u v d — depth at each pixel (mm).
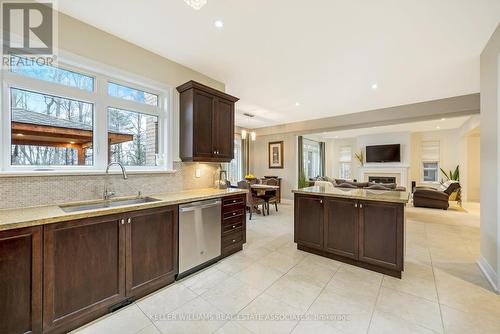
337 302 1987
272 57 2916
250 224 4703
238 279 2395
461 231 4145
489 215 2426
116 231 1870
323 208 2957
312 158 10117
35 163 2027
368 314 1824
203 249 2604
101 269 1785
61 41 2084
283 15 2102
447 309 1884
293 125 6871
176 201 2311
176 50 2750
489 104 2453
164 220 2223
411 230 4203
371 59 2945
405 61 2990
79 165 2275
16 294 1415
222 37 2477
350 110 5434
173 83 3004
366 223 2611
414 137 8828
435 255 3027
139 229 2023
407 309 1887
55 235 1563
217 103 3234
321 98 4520
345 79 3592
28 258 1455
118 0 1916
